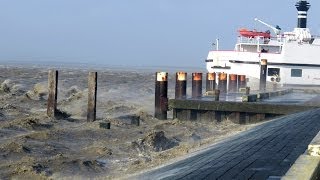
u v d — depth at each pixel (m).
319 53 80.31
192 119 36.88
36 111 39.94
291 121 28.53
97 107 45.03
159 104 36.78
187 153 22.80
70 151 23.77
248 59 79.81
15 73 120.38
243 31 81.81
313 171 9.42
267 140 20.64
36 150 23.41
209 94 50.91
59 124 31.89
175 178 15.09
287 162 15.20
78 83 83.69
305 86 80.56
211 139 27.38
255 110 36.19
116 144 25.52
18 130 28.66
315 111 33.03
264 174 13.73
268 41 82.25
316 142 11.34
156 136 26.64
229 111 36.50
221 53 81.44
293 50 80.25
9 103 44.09
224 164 15.80
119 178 18.41
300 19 81.75
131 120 33.50
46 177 18.92
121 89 73.00
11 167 19.86
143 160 22.11
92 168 20.56
